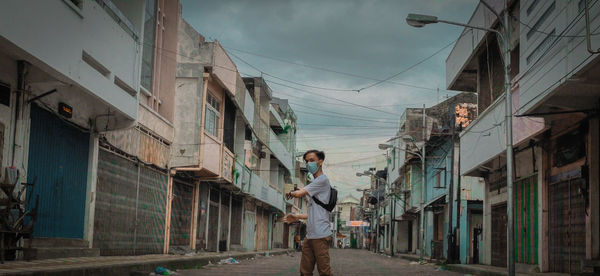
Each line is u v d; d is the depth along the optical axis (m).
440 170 32.09
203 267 15.49
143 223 16.06
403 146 43.91
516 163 17.12
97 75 10.56
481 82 19.05
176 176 19.05
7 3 7.56
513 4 14.35
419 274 15.53
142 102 15.35
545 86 11.22
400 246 50.34
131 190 15.08
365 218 96.62
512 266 11.73
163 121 17.41
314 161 5.21
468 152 20.05
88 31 10.21
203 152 18.58
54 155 11.08
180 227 19.59
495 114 16.50
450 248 21.86
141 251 15.93
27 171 10.05
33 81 9.56
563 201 13.45
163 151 17.67
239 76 23.48
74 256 11.27
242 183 26.27
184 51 18.92
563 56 10.37
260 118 30.73
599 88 10.48
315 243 5.01
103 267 9.38
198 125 18.52
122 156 14.32
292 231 55.03
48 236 10.95
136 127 15.14
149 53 16.75
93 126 12.55
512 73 15.54
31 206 10.25
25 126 9.65
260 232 37.03
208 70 19.08
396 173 50.03
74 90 10.66
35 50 8.35
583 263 11.44
